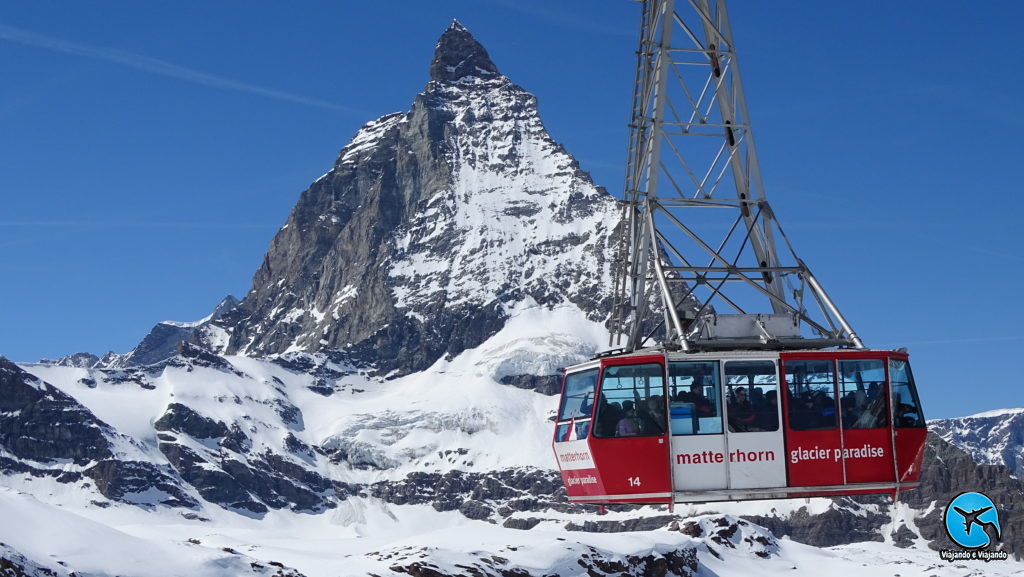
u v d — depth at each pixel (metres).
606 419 45.84
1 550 114.38
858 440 45.50
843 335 49.84
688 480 45.16
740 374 45.81
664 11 55.25
